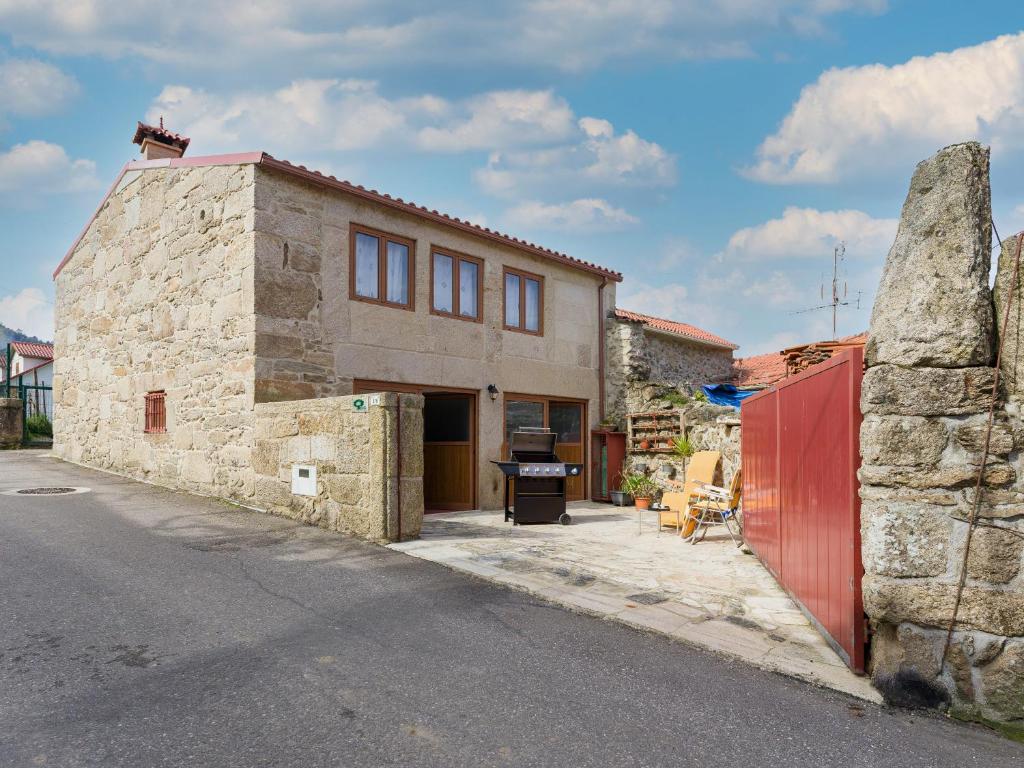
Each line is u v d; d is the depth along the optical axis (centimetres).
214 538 733
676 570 664
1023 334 374
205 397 1013
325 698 358
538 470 993
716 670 414
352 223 1050
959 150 390
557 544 793
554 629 477
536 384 1341
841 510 432
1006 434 371
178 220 1091
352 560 655
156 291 1149
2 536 705
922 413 382
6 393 2239
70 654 408
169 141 1263
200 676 382
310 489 823
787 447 578
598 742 322
